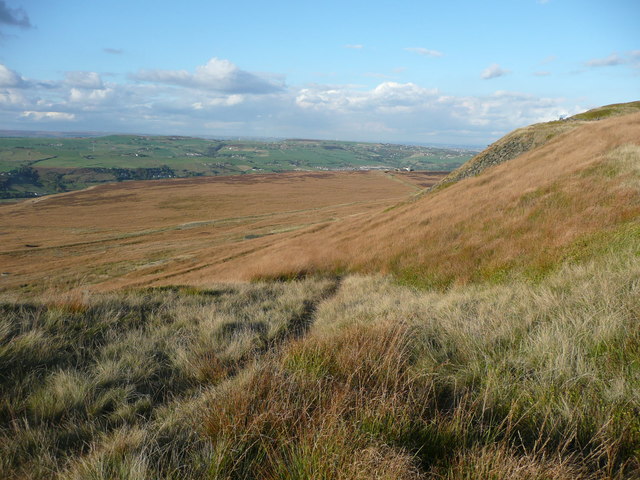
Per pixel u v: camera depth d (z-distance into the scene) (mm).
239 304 8703
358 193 134625
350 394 3033
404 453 2379
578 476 2102
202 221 82875
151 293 9945
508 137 39938
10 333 4887
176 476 2412
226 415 2910
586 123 34500
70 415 3328
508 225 13328
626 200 10836
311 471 2238
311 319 7832
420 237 16719
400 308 7422
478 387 3312
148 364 4602
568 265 7953
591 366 3230
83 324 5766
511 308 5703
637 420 2496
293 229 58531
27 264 51156
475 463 2250
